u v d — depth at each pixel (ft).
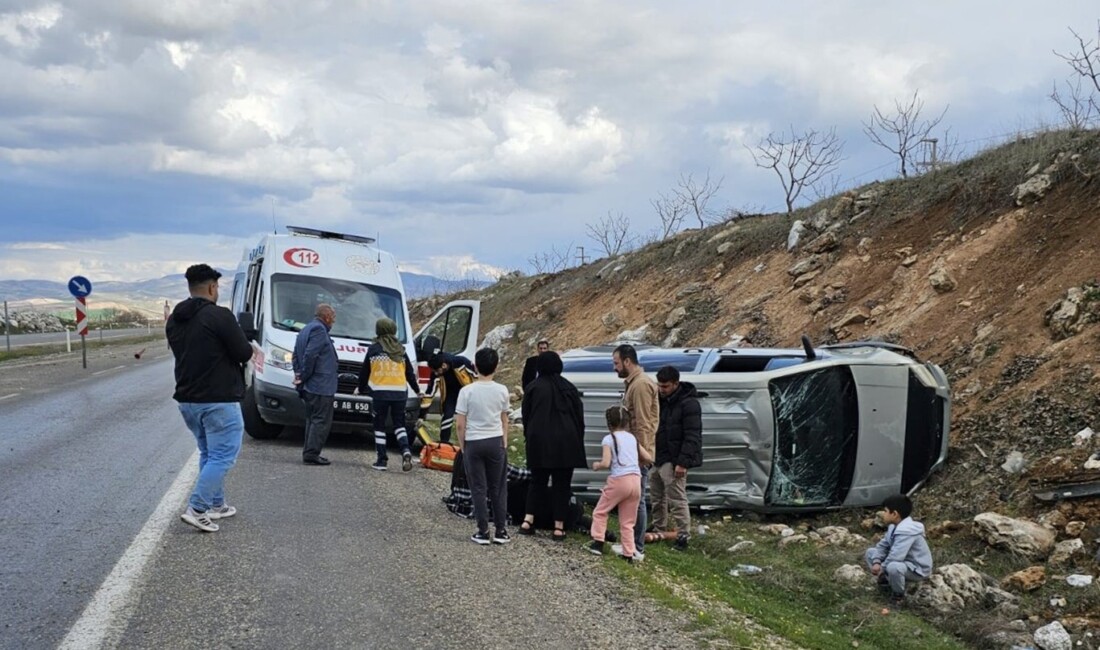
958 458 30.30
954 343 37.24
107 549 19.70
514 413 51.52
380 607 17.03
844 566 24.38
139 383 64.13
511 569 20.72
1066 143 43.57
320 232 46.29
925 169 58.80
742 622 18.85
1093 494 24.56
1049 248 37.96
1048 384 30.42
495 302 113.09
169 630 15.06
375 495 28.35
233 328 21.62
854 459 30.14
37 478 27.25
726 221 76.07
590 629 16.80
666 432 27.35
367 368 34.17
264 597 17.08
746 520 30.60
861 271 49.78
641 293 74.23
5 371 72.74
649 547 26.05
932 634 20.61
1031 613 21.17
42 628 14.90
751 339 51.88
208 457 21.79
